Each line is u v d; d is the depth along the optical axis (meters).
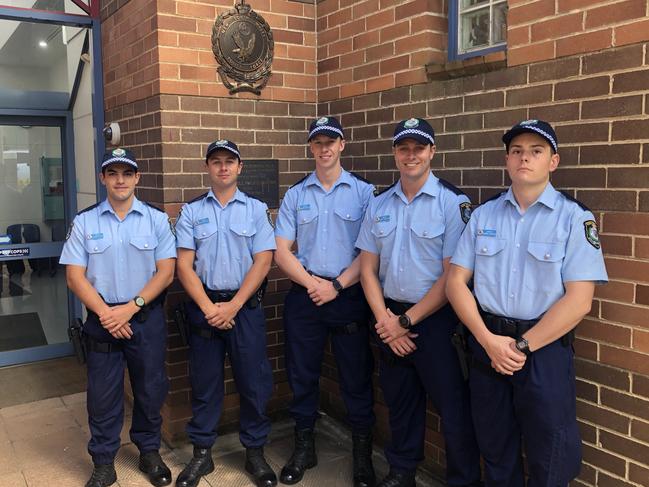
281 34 4.04
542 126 2.36
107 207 3.20
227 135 3.90
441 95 3.23
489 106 2.97
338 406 4.14
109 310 3.12
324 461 3.65
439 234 2.82
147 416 3.38
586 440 2.63
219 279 3.29
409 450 3.11
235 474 3.50
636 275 2.41
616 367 2.50
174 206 3.76
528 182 2.37
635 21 2.36
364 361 3.36
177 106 3.73
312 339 3.40
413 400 3.07
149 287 3.21
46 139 5.52
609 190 2.48
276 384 4.23
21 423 4.19
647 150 2.35
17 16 4.31
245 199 3.36
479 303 2.53
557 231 2.35
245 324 3.30
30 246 5.48
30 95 5.32
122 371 3.31
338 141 3.31
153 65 3.73
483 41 3.20
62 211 5.64
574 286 2.29
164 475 3.37
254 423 3.41
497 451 2.59
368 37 3.70
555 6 2.64
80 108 5.25
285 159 4.13
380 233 2.97
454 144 3.18
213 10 3.79
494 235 2.49
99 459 3.32
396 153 2.89
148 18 3.76
